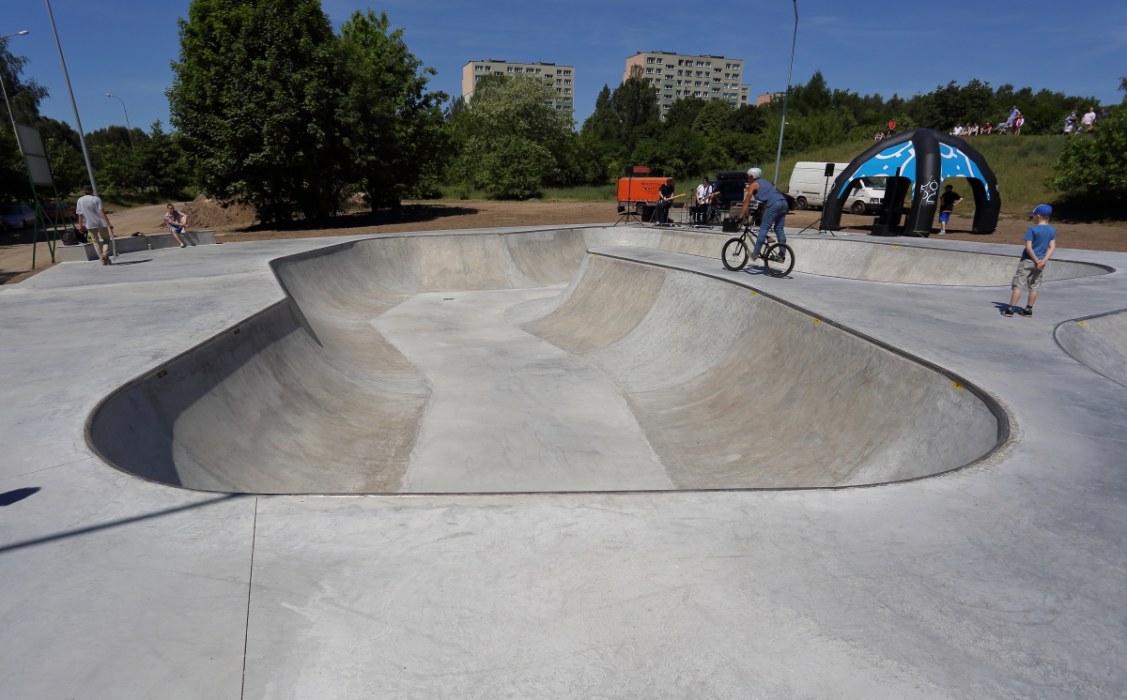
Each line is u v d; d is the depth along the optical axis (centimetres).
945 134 1764
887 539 301
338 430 708
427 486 598
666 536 301
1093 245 1759
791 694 208
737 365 856
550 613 246
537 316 1345
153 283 1008
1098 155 2236
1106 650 229
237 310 791
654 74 13725
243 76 2148
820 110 7644
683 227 2077
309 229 2453
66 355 595
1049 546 296
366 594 256
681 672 217
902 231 1847
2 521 309
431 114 2994
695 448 690
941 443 497
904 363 596
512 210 3275
